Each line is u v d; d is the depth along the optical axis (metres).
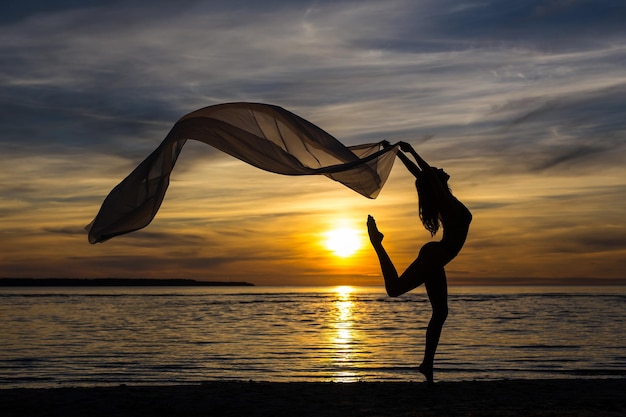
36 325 37.53
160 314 53.47
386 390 6.43
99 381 14.11
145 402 5.77
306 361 18.55
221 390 6.61
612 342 25.25
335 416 4.98
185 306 74.00
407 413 5.03
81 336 29.09
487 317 46.84
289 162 5.88
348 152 6.03
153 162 5.57
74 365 17.70
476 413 4.99
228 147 5.78
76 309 62.94
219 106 6.02
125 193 5.45
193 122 5.84
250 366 17.27
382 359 19.06
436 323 5.86
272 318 47.66
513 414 4.95
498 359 19.03
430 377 6.21
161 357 19.95
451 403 5.55
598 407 5.35
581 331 31.86
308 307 72.94
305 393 6.30
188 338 28.05
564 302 86.31
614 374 14.37
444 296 5.77
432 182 5.60
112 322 41.03
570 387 6.73
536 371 15.52
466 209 5.63
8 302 86.38
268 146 5.91
